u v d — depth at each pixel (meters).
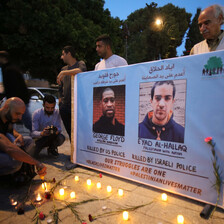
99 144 3.09
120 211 2.08
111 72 2.87
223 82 1.93
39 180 2.98
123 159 2.80
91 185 2.75
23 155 2.33
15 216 2.07
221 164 1.99
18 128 6.63
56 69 14.72
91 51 14.34
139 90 2.56
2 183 2.87
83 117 3.30
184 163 2.24
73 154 3.52
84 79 3.24
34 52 11.84
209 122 2.03
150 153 2.51
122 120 2.77
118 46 17.16
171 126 2.30
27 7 11.12
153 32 29.47
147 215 2.03
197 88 2.09
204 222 1.89
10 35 11.30
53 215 2.06
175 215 2.02
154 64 2.41
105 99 2.96
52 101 3.83
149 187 2.66
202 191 2.13
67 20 12.67
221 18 2.48
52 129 3.68
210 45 2.65
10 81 4.46
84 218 2.00
